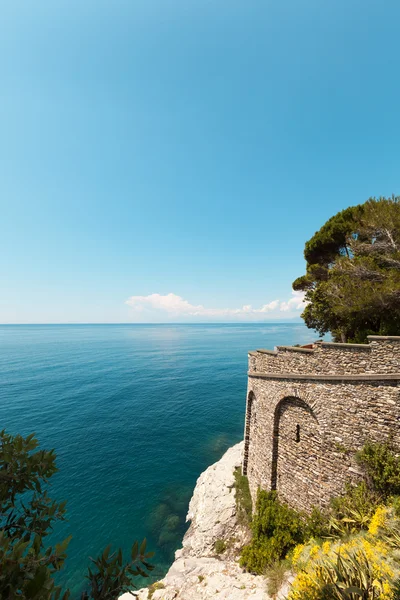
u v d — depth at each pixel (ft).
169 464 113.09
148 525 79.71
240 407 183.62
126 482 100.42
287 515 52.34
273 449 61.16
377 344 45.62
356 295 66.64
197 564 58.49
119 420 160.04
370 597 25.96
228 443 132.16
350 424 47.42
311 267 101.04
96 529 78.69
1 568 11.12
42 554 12.88
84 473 106.42
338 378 49.21
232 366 341.41
